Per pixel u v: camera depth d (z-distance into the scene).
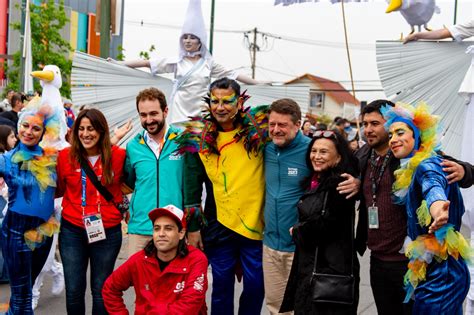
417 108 4.20
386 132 4.58
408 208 4.23
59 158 5.25
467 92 6.02
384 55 6.68
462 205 4.21
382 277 4.58
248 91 7.79
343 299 4.52
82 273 5.23
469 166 4.18
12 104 10.24
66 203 5.23
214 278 5.32
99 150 5.21
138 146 5.33
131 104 8.09
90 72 7.94
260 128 5.12
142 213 5.27
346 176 4.58
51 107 5.30
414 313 4.22
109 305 4.73
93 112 5.13
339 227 4.58
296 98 7.59
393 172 4.48
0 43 32.16
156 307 4.55
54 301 6.89
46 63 24.05
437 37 6.41
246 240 5.22
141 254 4.67
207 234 5.31
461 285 4.13
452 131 6.50
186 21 7.86
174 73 8.02
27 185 5.18
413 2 6.42
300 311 4.63
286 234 5.04
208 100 5.21
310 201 4.63
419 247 4.12
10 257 5.25
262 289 5.31
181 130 5.43
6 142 6.96
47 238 5.36
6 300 6.93
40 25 24.25
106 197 5.21
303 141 5.03
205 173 5.27
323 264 4.60
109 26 9.61
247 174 5.18
